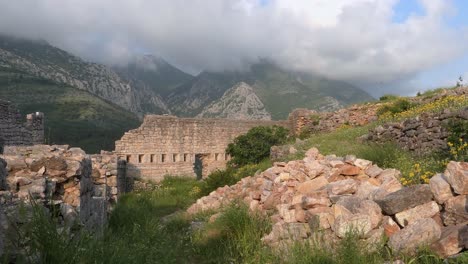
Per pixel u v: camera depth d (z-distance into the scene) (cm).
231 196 1238
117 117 9019
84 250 509
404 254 508
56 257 466
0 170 587
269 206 902
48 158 702
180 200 1920
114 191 1415
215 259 729
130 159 2892
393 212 575
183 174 3025
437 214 557
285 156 1803
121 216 1087
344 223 579
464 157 854
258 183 1115
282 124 3391
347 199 669
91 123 7512
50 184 651
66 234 518
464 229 486
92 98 9731
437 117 1145
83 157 771
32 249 463
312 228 645
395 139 1375
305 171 936
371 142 1492
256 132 2911
